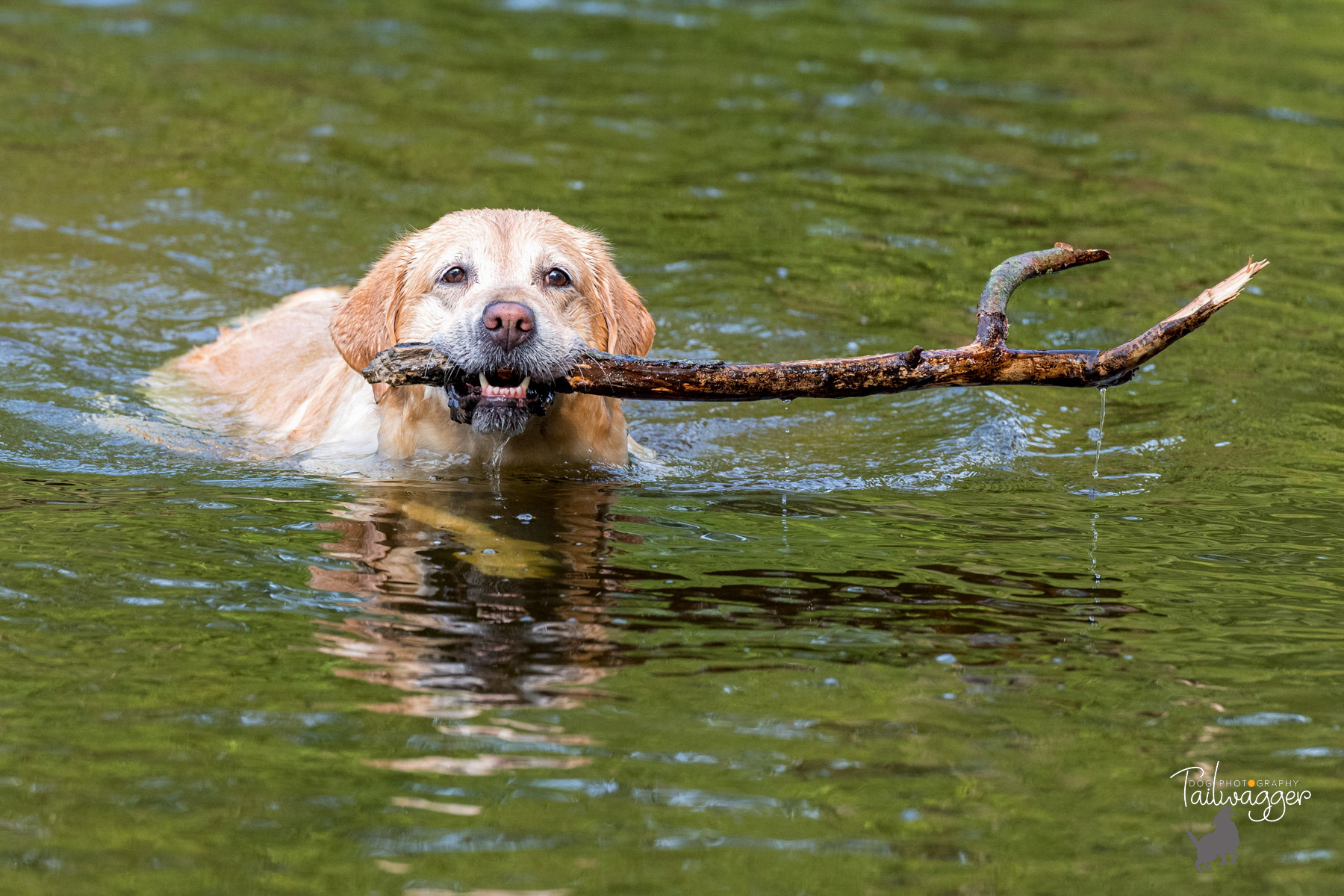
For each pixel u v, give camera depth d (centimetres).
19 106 2231
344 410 1273
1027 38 2894
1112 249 1814
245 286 1681
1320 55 2777
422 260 1198
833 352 1505
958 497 1134
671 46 2755
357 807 639
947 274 1733
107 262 1702
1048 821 643
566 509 1080
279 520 1027
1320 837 634
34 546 947
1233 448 1262
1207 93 2512
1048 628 856
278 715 722
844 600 895
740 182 2036
